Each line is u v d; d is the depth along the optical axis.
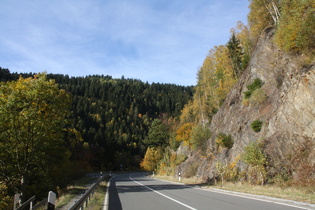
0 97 16.41
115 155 93.31
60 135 18.97
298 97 18.33
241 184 18.86
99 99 189.50
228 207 9.59
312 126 16.78
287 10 22.27
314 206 8.96
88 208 9.95
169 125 72.38
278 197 11.60
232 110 33.88
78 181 29.30
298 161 16.58
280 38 22.20
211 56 54.53
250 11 34.81
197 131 39.78
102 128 126.94
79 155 70.06
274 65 27.50
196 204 10.66
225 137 29.52
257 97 27.38
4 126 16.92
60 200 13.28
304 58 19.61
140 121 163.12
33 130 17.55
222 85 47.94
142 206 10.60
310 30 18.50
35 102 17.31
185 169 38.62
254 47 37.12
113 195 15.38
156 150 74.25
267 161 18.27
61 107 18.16
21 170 18.00
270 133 21.06
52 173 26.08
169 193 15.87
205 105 52.22
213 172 27.47
